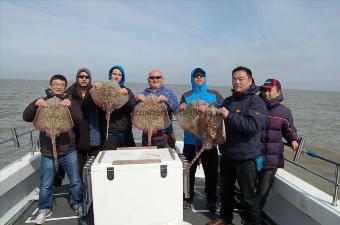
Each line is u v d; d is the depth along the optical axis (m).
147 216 3.44
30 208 5.18
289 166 13.95
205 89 5.09
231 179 4.31
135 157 3.64
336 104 79.25
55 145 4.39
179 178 3.42
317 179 12.41
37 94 66.25
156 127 4.41
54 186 6.16
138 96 4.48
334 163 3.63
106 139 4.97
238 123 3.75
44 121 4.22
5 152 13.95
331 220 3.47
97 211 3.38
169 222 3.47
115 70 5.09
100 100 4.54
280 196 4.66
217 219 4.41
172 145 5.04
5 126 22.91
